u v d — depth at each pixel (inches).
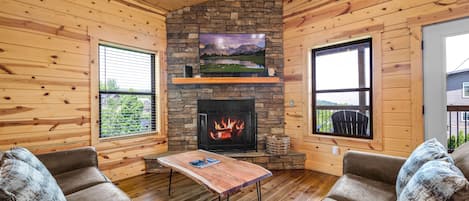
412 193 43.3
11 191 40.6
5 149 88.2
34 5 94.9
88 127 110.7
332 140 126.0
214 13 141.2
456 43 92.1
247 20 141.9
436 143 60.6
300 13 136.9
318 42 130.1
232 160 91.8
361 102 122.4
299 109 137.9
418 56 99.0
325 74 133.8
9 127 89.3
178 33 140.5
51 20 99.4
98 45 115.2
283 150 130.6
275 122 142.3
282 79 142.6
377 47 110.6
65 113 103.4
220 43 139.4
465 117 97.3
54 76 100.3
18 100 91.4
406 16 102.1
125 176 121.6
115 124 124.5
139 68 134.3
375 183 67.4
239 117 139.9
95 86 113.0
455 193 35.7
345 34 120.6
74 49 106.2
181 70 140.0
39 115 96.3
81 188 67.7
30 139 94.1
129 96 130.0
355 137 120.9
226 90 140.6
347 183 67.6
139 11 129.3
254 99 141.1
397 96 105.2
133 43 126.8
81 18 108.3
